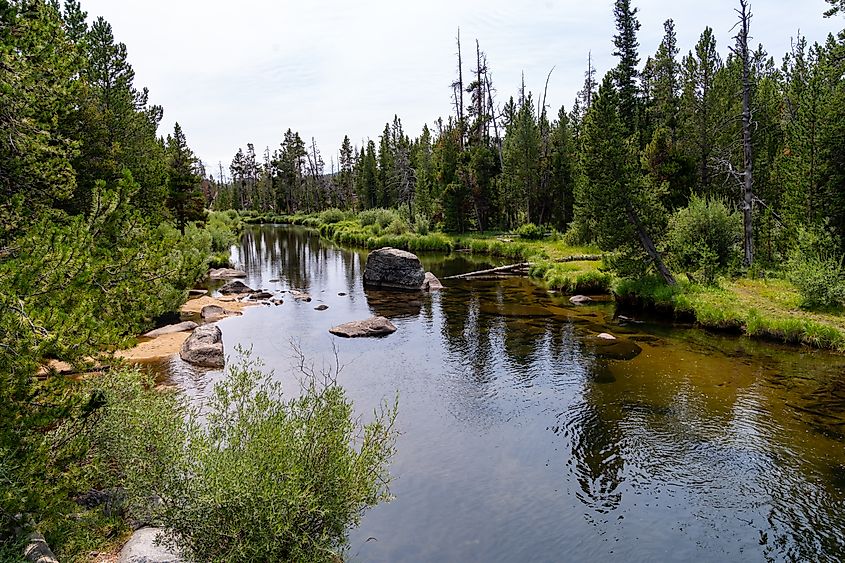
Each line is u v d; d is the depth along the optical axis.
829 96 26.12
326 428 7.14
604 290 29.97
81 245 7.32
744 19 26.38
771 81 46.59
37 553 6.16
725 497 10.08
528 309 26.50
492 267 42.69
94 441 7.56
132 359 18.44
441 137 70.69
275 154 124.31
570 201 55.69
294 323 24.50
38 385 6.59
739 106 39.69
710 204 28.06
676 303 23.42
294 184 124.75
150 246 8.89
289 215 121.00
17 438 6.12
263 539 5.98
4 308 5.98
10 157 9.10
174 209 42.91
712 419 13.33
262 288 35.00
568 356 18.64
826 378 15.88
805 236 24.14
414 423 13.39
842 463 11.13
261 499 6.08
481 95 64.25
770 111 40.06
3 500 5.69
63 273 6.88
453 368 17.66
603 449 11.98
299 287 35.34
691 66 42.00
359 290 33.59
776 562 8.38
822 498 9.96
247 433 7.04
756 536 8.98
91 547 7.28
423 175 73.00
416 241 56.09
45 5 9.56
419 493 10.32
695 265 26.58
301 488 6.56
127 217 8.84
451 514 9.66
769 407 13.94
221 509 6.16
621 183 25.53
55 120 10.24
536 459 11.61
